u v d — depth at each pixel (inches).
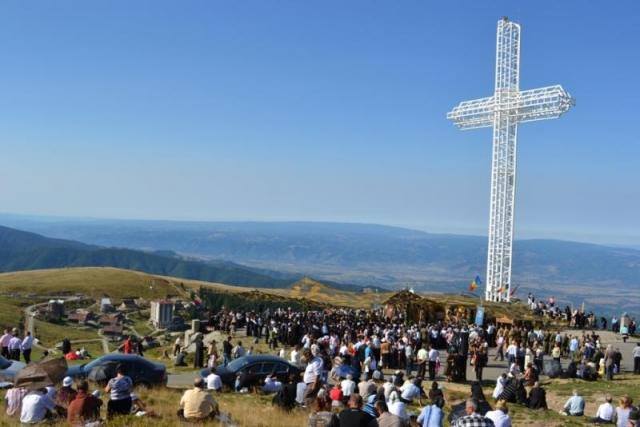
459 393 1214.3
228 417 798.5
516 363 1400.1
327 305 3260.3
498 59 3319.4
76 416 704.4
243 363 1151.0
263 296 3467.0
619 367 1496.1
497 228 3280.0
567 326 2338.8
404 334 1627.7
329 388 1011.3
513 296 3105.3
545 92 3129.9
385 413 637.9
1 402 837.8
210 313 2886.3
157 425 745.0
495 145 3309.5
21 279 3853.3
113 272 4188.0
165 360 1765.5
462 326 1936.5
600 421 985.5
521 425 979.3
